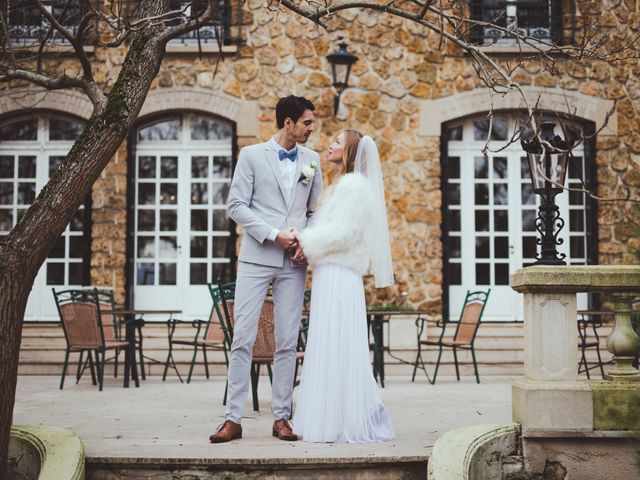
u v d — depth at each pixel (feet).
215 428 16.28
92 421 17.31
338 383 14.70
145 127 33.04
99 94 14.40
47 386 25.27
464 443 13.32
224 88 32.17
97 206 31.89
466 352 30.40
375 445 14.24
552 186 15.58
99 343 23.90
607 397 14.14
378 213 15.56
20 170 32.96
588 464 14.16
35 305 32.32
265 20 32.35
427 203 31.99
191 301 32.58
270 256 14.89
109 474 13.21
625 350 14.44
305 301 24.44
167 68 32.17
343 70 30.58
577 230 32.71
